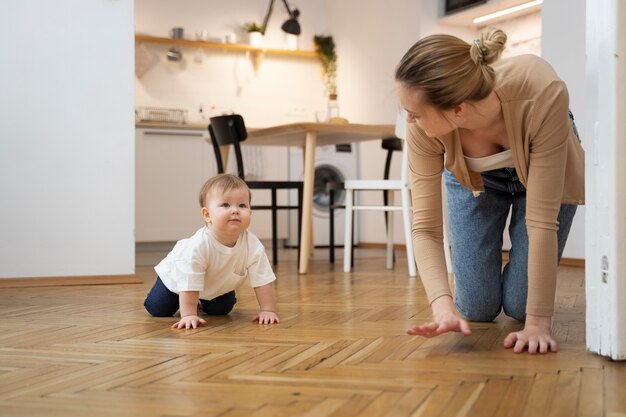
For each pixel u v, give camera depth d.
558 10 4.68
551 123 1.54
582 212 4.45
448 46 1.44
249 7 7.03
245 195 2.10
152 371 1.42
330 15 7.31
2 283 3.43
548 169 1.58
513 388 1.26
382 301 2.65
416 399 1.18
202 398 1.20
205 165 6.16
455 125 1.52
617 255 1.48
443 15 5.88
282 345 1.71
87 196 3.61
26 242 3.51
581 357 1.54
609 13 1.49
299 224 4.50
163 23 6.70
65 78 3.57
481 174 1.97
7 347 1.72
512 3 5.23
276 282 3.46
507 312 2.06
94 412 1.12
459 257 2.05
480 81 1.46
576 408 1.13
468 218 2.02
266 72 7.12
